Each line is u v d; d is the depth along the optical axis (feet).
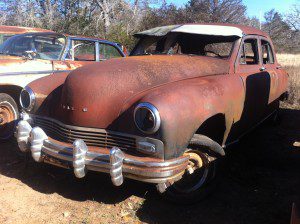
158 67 13.61
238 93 14.64
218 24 17.30
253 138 21.65
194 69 14.33
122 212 12.48
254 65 17.48
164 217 12.33
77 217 12.11
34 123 14.39
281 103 32.24
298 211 8.12
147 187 14.42
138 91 12.19
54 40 21.45
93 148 11.98
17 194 13.46
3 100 18.66
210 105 12.44
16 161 16.49
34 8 71.26
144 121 11.10
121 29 61.26
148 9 73.51
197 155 12.97
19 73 18.86
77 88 12.59
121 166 11.18
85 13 62.69
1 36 25.94
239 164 17.29
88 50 23.15
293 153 19.21
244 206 13.29
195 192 13.15
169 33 17.47
